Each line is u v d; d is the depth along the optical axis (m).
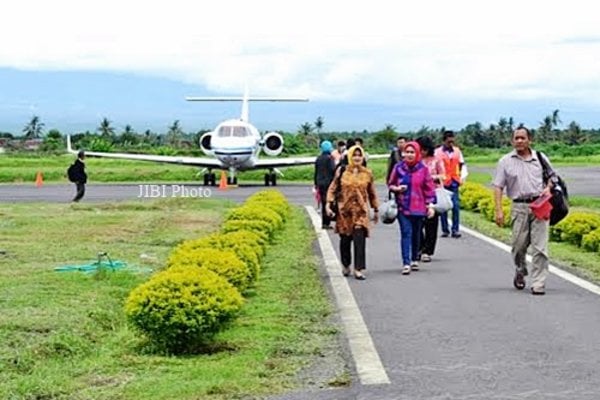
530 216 13.74
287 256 18.48
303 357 9.62
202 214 30.19
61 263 17.27
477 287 14.44
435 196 16.44
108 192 44.66
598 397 7.97
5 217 28.27
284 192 44.91
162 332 9.75
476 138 119.31
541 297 13.34
